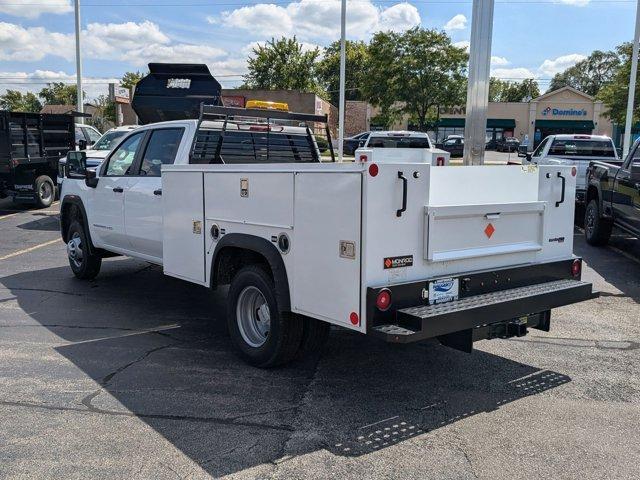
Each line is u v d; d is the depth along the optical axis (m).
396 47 35.16
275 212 4.58
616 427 4.09
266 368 5.05
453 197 4.58
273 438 3.87
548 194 5.00
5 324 6.34
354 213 3.89
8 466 3.50
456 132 57.47
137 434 3.91
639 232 9.12
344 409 4.32
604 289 8.06
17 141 14.74
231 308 5.29
